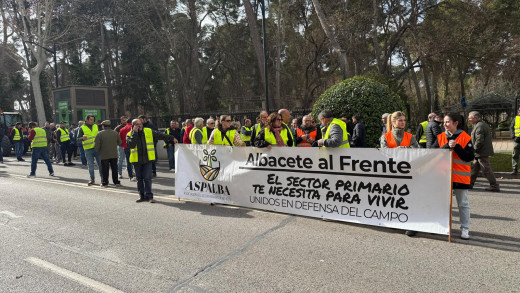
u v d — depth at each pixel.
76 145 14.94
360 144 8.02
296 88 40.53
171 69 49.69
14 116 23.20
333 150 5.37
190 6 32.09
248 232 5.10
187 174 7.16
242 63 39.72
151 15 33.56
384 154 4.95
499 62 21.83
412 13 20.47
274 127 6.09
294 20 28.75
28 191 8.80
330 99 10.76
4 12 27.00
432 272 3.66
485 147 7.44
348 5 21.42
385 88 10.79
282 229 5.19
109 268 3.99
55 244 4.82
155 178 10.50
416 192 4.74
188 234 5.09
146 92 39.72
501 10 23.42
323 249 4.38
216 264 4.02
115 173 9.39
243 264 3.99
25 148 20.81
